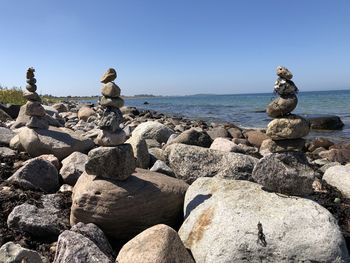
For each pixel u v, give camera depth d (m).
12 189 2.06
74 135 2.95
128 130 4.57
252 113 11.65
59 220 1.76
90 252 1.32
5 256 1.31
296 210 1.47
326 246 1.35
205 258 1.41
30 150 2.79
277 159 1.65
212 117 10.27
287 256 1.35
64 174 2.32
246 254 1.37
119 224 1.66
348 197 2.32
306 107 13.02
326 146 4.71
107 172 1.75
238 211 1.50
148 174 1.93
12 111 5.77
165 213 1.76
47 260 1.48
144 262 1.29
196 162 2.34
